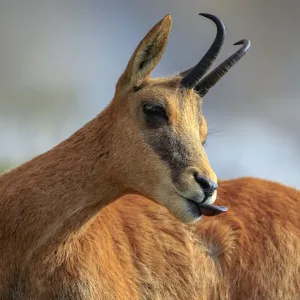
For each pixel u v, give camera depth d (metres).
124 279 25.33
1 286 24.08
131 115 23.67
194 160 22.97
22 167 25.00
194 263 26.98
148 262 26.23
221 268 27.30
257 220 27.98
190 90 24.11
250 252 27.38
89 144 24.16
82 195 23.91
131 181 23.77
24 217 23.86
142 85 23.92
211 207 22.72
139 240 26.38
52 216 23.78
